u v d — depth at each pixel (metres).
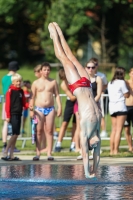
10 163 24.52
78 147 28.06
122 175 21.20
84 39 75.94
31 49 85.12
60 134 28.59
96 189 18.61
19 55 84.25
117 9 74.38
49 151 25.28
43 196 17.61
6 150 25.36
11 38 86.06
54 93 25.48
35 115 25.11
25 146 31.52
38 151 25.23
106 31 73.81
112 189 18.62
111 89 26.67
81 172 21.89
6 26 85.75
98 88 25.38
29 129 35.59
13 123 25.19
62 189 18.66
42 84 25.23
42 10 80.06
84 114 18.52
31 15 81.81
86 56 78.62
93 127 18.48
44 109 25.06
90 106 18.56
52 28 19.89
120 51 74.50
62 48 19.55
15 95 25.23
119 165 23.77
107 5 72.31
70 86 18.94
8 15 80.12
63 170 22.41
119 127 26.75
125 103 26.78
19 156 26.89
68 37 74.12
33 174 21.47
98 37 73.75
